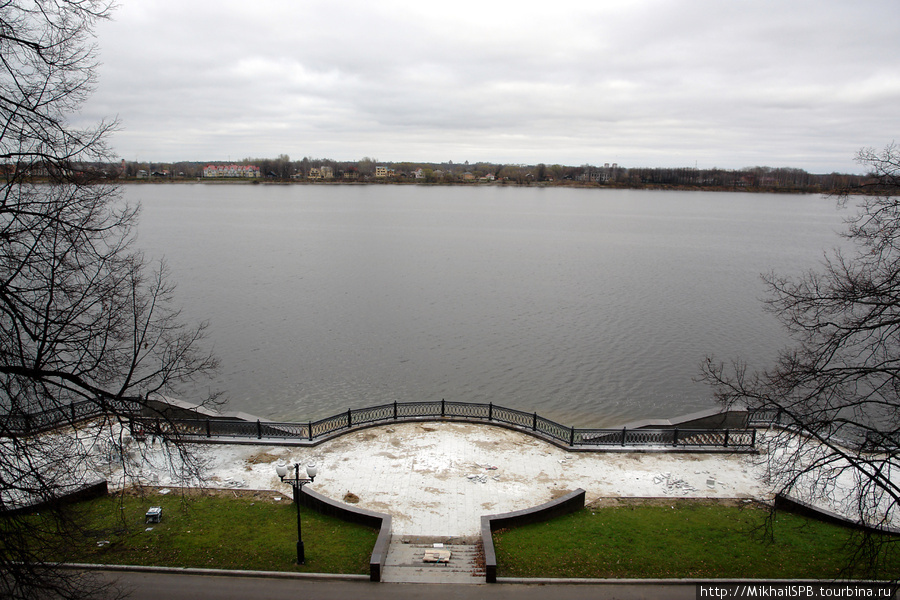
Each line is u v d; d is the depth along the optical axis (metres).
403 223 150.75
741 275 80.00
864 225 16.02
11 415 13.02
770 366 42.81
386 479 21.19
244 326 51.75
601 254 100.69
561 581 15.00
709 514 18.88
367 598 14.32
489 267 86.00
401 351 45.69
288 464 22.06
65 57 12.38
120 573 15.08
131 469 19.30
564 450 23.55
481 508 19.45
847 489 20.72
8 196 12.53
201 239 111.50
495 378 40.38
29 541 15.60
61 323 13.40
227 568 15.39
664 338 49.78
